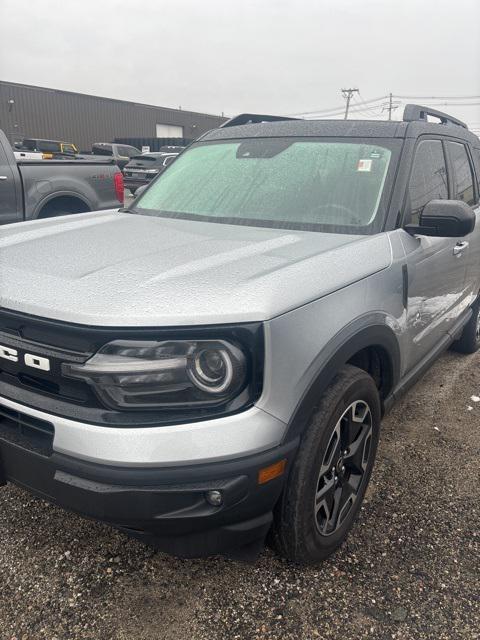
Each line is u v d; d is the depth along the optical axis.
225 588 2.29
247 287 1.92
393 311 2.60
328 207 2.88
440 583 2.35
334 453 2.28
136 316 1.77
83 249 2.43
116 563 2.40
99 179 6.79
